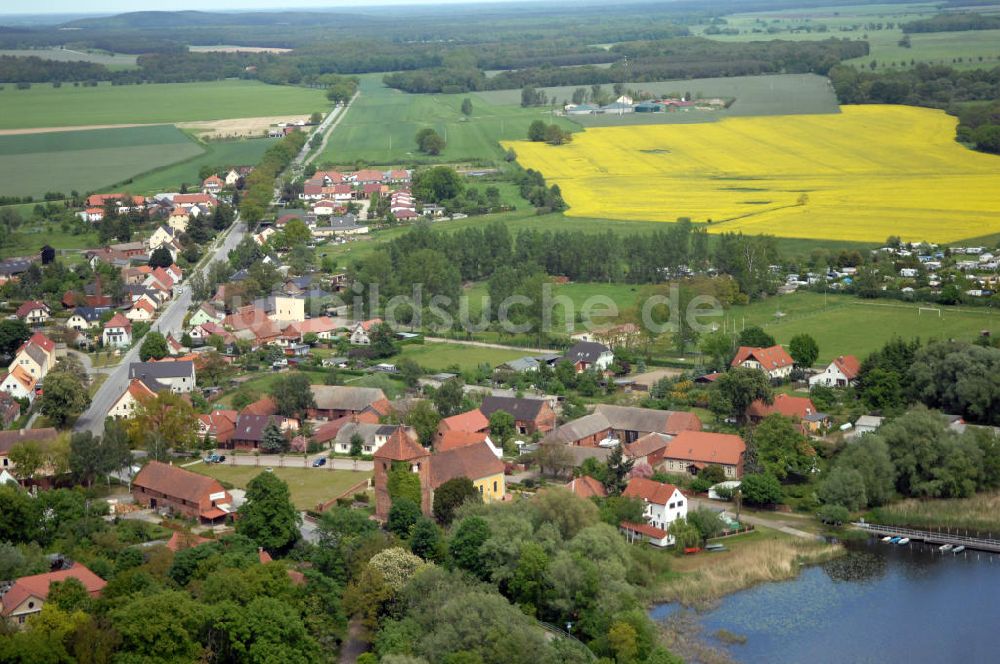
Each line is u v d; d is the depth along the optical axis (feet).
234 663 591.78
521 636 578.25
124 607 587.27
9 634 565.53
